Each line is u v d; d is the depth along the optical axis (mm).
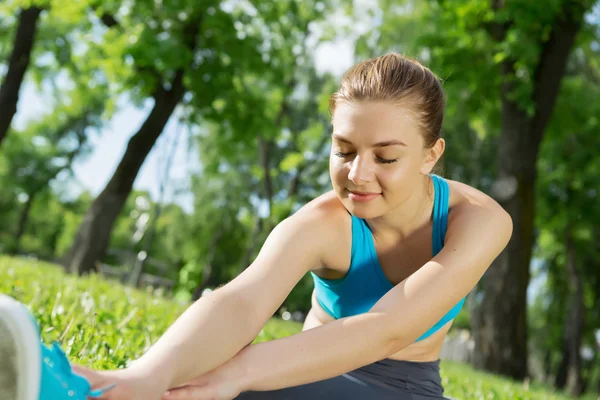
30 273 6367
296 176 25547
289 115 28078
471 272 1886
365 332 1724
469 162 25516
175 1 13844
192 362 1568
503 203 13352
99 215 15148
